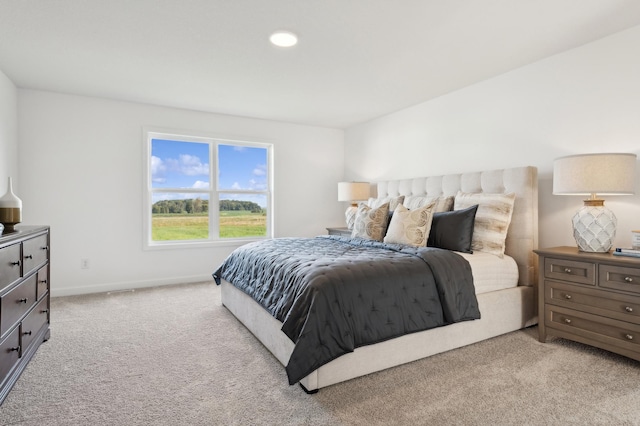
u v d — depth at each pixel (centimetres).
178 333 270
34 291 223
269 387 190
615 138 250
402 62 295
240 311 292
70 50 270
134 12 217
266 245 311
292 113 458
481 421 160
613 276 212
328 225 545
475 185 326
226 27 236
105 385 192
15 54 278
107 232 401
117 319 302
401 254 248
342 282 193
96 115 392
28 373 205
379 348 202
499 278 268
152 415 165
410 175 429
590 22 232
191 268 449
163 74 321
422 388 188
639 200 242
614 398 178
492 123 332
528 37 252
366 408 170
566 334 236
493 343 248
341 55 281
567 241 280
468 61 295
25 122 360
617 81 248
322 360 177
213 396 181
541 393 183
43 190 370
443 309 221
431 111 398
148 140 425
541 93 293
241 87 356
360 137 517
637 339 202
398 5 210
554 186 246
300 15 221
